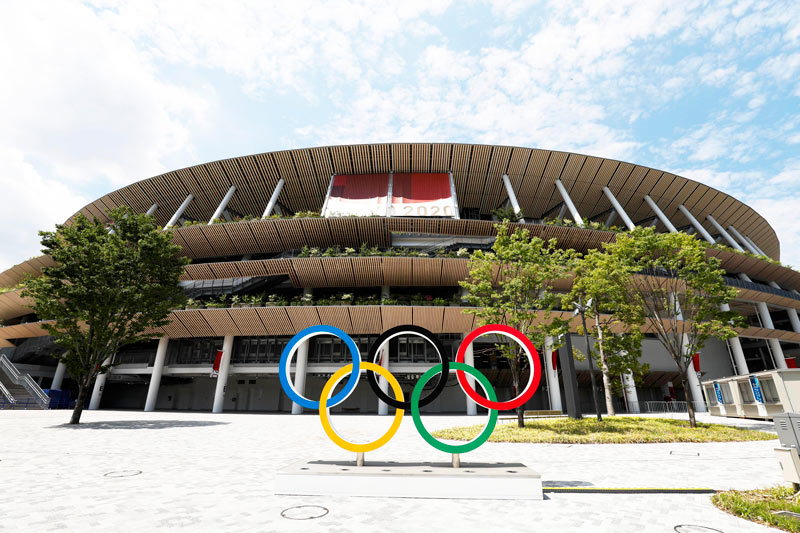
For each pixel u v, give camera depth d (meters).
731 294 16.89
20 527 4.62
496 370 33.31
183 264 21.00
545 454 10.63
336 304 29.42
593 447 12.03
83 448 10.95
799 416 6.36
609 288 18.05
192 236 33.16
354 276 31.30
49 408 31.84
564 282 30.45
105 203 40.16
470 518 5.12
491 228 31.95
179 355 33.50
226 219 40.03
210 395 36.53
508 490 6.18
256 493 6.29
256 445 11.93
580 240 32.28
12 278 43.47
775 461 9.68
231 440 13.09
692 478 7.68
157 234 19.73
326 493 6.24
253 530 4.58
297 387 30.03
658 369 34.38
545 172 35.84
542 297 16.84
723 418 23.45
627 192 37.56
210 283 35.00
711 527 4.87
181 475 7.57
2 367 35.03
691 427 16.00
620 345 18.89
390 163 35.84
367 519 5.03
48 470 7.97
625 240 18.12
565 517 5.21
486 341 31.72
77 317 17.94
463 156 35.09
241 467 8.43
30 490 6.35
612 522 5.02
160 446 11.48
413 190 35.16
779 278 39.66
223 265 30.94
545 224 31.48
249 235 33.03
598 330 19.92
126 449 10.84
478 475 6.25
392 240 33.22
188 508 5.43
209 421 20.95
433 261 29.56
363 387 33.47
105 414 25.80
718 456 10.43
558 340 16.64
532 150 34.47
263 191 38.03
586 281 19.00
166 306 19.86
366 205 34.12
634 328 18.88
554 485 7.00
